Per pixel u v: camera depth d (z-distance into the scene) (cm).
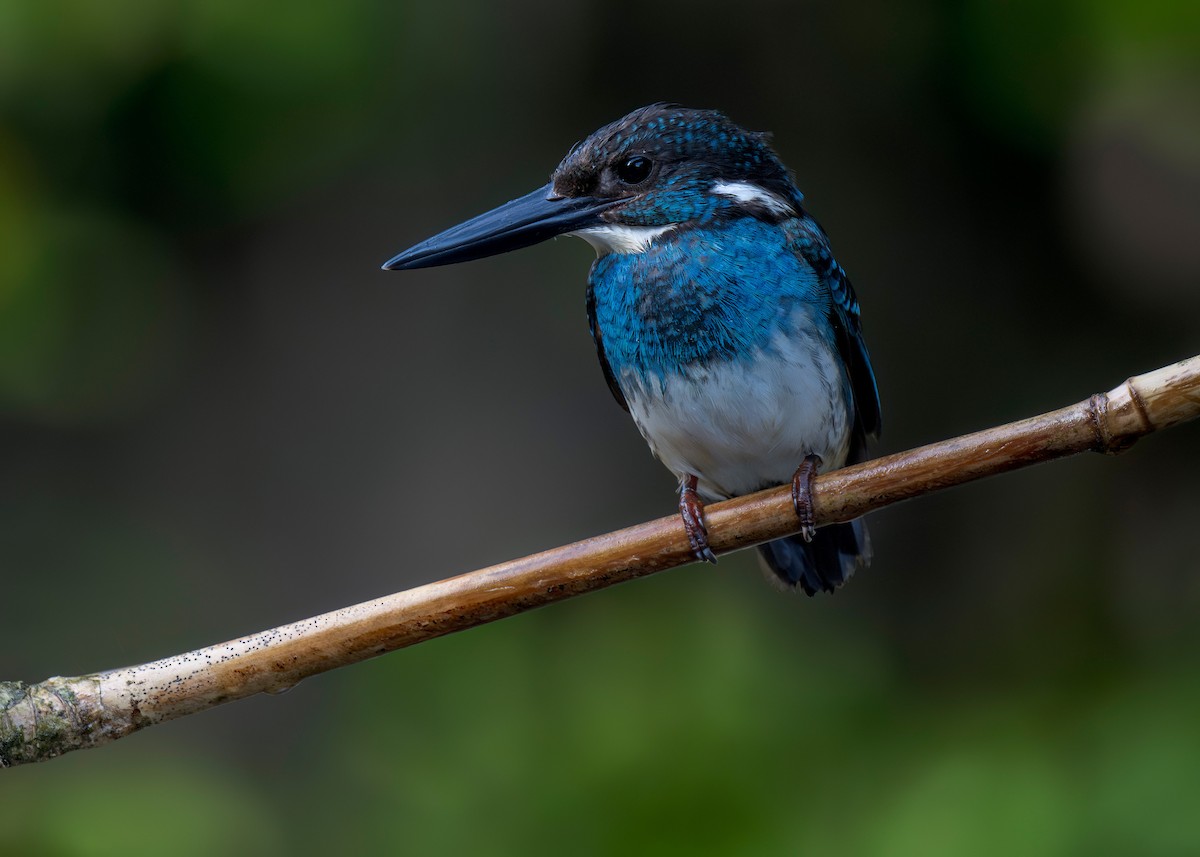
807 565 770
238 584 1274
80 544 1305
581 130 1249
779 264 740
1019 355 1288
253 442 1284
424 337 1256
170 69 1120
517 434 1234
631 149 760
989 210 1275
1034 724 1025
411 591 572
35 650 1266
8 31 1066
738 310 736
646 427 764
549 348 1241
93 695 550
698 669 1077
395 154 1233
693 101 1247
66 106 1139
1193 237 1227
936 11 1195
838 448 768
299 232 1264
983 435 580
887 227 1276
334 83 1144
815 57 1233
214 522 1293
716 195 755
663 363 746
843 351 775
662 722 1045
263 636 563
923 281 1283
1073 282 1283
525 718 1061
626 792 1006
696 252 743
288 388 1277
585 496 1223
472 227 772
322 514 1266
